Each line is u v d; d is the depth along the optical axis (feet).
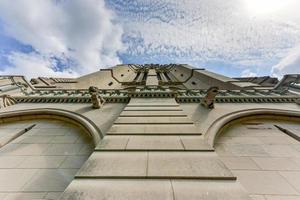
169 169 9.15
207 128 20.03
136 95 28.27
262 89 33.86
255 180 14.46
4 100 27.55
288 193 13.16
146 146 11.43
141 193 7.67
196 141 12.16
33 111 25.90
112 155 10.47
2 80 32.68
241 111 24.41
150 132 13.58
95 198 7.38
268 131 21.99
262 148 18.80
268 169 15.75
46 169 16.60
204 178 8.48
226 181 8.31
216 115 23.18
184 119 16.51
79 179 8.45
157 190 7.84
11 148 19.66
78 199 7.30
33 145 20.22
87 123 22.08
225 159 17.12
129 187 8.01
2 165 16.96
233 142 19.79
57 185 14.93
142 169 9.14
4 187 14.57
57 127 24.12
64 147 19.80
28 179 15.42
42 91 34.65
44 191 14.34
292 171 15.46
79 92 33.50
